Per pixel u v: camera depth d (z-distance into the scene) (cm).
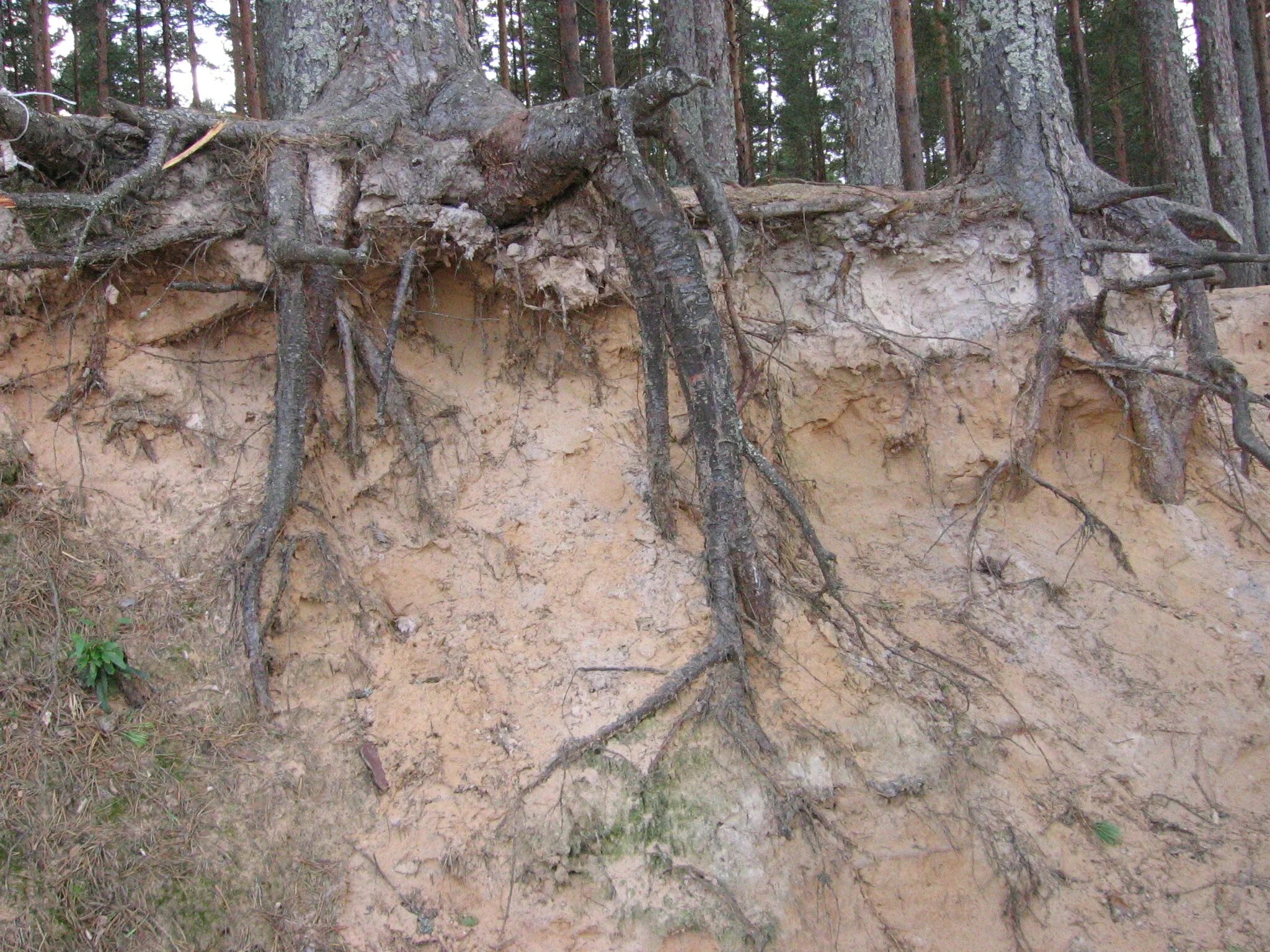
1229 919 406
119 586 409
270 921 352
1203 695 484
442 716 420
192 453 450
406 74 532
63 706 371
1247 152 1446
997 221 579
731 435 442
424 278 505
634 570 465
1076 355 559
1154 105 1238
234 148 459
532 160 456
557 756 400
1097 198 576
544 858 377
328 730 410
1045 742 456
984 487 554
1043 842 423
